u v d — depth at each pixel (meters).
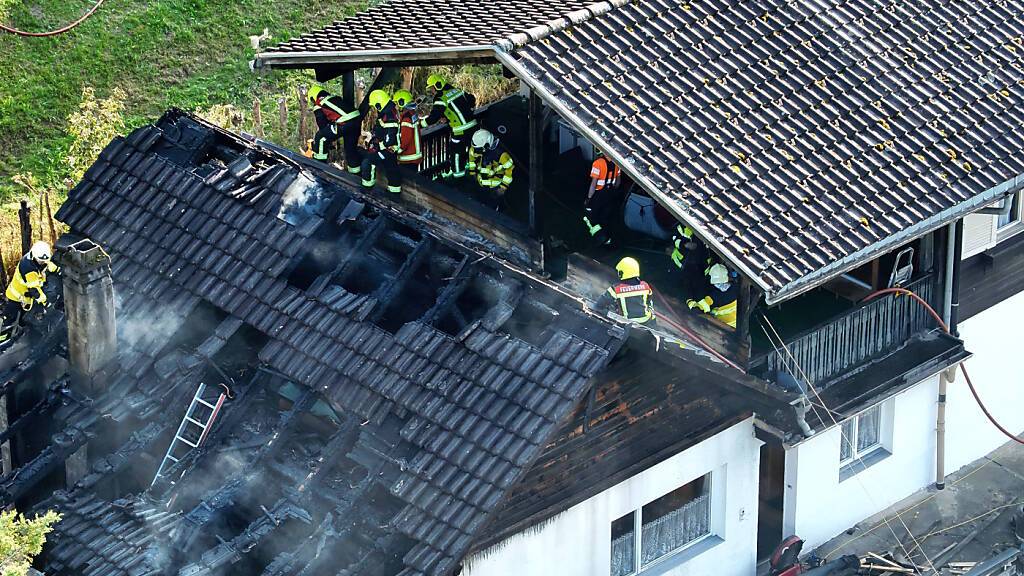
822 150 28.53
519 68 28.55
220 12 46.19
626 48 29.42
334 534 25.42
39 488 28.89
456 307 27.25
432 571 24.48
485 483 24.92
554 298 26.56
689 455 28.59
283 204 29.50
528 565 26.92
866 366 30.39
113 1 45.69
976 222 31.53
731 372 26.64
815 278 26.75
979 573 30.58
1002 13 32.03
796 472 30.95
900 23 31.20
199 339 29.22
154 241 29.97
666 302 29.16
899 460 32.91
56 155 41.62
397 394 26.22
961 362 31.69
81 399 28.30
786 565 30.50
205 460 27.27
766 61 29.77
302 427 27.86
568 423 26.09
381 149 32.34
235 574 26.52
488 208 31.36
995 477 34.19
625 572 28.92
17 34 43.09
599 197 31.05
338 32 32.19
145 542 26.23
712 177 27.62
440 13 32.31
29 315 29.59
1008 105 30.22
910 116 29.53
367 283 28.67
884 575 30.95
